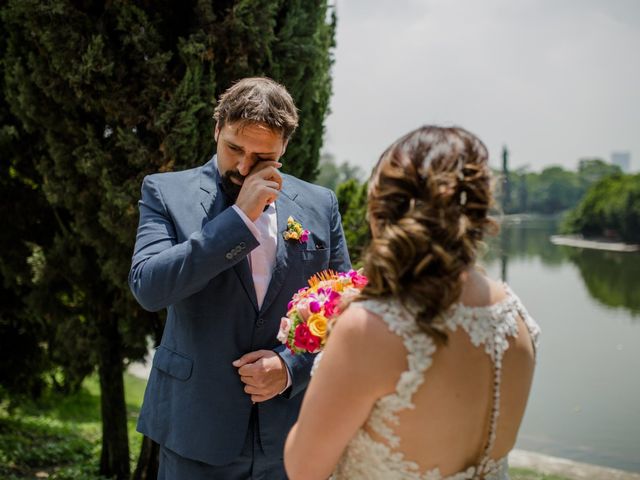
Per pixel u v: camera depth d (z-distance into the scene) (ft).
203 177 7.80
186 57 12.14
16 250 15.69
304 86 13.48
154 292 6.76
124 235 12.71
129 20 11.89
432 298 4.32
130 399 34.40
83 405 29.53
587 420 37.96
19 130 14.42
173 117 12.05
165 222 7.47
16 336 19.13
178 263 6.62
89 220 13.39
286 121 6.86
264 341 7.47
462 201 4.61
